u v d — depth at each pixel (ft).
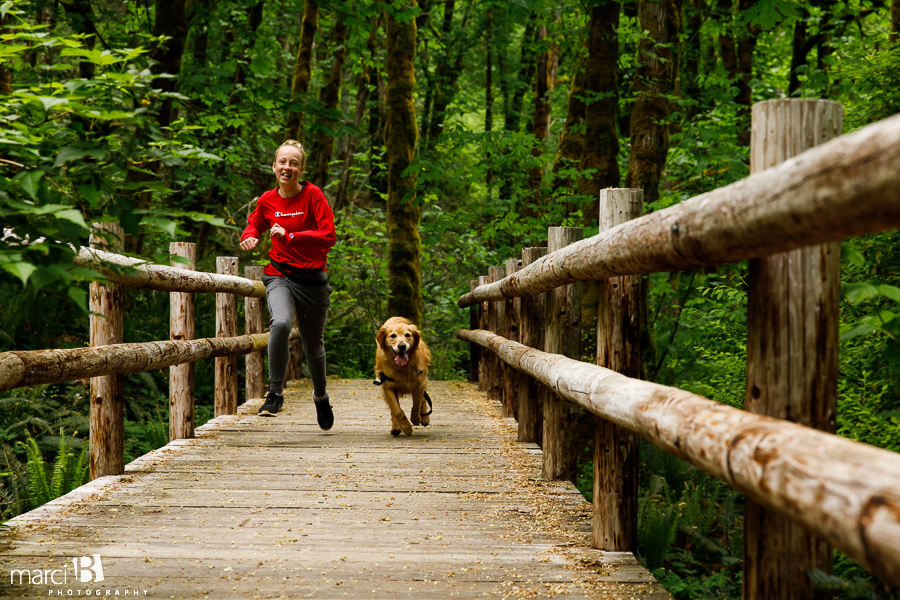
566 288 13.12
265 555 9.46
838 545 3.53
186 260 7.53
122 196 6.86
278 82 54.24
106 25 33.96
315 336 17.26
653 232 6.47
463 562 9.27
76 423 21.93
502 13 58.85
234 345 20.35
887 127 3.35
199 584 8.35
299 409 22.89
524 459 15.76
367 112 64.13
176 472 14.29
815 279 5.43
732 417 5.01
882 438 10.85
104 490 12.80
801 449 3.97
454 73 68.54
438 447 17.10
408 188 37.04
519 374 17.80
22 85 6.73
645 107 28.96
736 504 22.36
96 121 7.33
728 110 33.04
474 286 33.58
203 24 41.52
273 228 15.66
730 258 5.30
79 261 8.26
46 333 24.12
